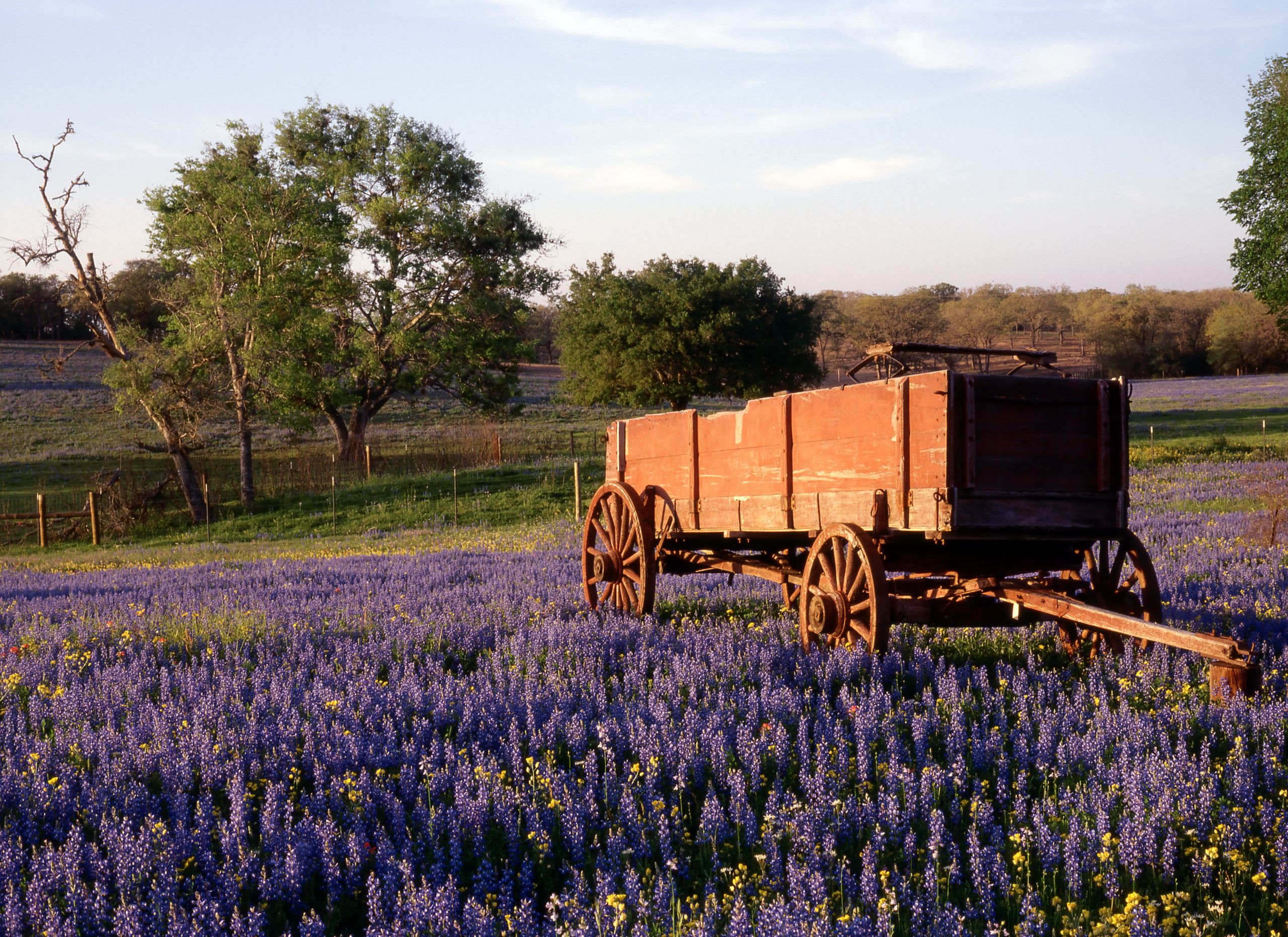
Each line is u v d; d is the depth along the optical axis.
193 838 4.32
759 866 4.04
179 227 38.94
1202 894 3.74
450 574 14.77
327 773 5.27
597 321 57.12
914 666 6.91
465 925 3.45
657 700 6.23
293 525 29.95
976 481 6.41
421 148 49.06
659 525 9.81
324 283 46.03
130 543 29.58
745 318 56.00
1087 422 6.82
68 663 8.14
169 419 33.91
